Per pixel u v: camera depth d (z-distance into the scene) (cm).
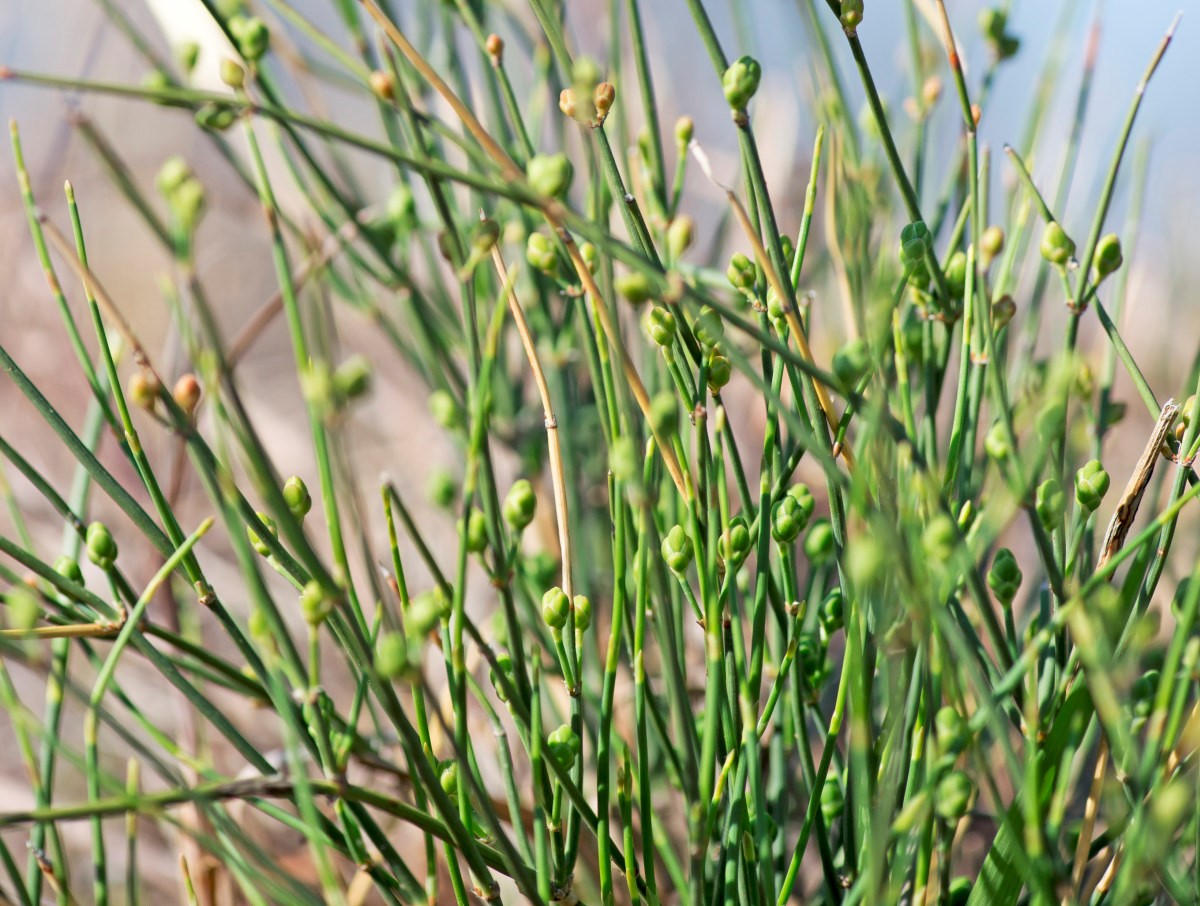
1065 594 27
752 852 29
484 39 34
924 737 27
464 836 26
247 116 25
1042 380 34
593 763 37
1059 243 28
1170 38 28
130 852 31
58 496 28
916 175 36
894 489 26
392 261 37
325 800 38
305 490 27
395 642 23
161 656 28
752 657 28
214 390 23
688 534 30
